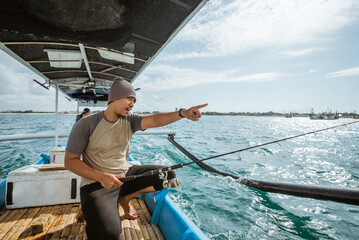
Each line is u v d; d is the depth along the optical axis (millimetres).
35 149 10266
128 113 1866
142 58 2934
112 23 1737
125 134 1798
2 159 8070
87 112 5031
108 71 3963
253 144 13828
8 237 1892
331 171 7719
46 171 2504
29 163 7703
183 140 14680
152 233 2066
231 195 5008
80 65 3533
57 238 1901
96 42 1934
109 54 2953
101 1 1441
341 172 7637
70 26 1639
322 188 2615
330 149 13133
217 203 4590
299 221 4039
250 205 4562
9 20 1520
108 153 1717
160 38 2189
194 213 4152
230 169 7227
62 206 2516
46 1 1372
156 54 2621
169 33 2096
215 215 4113
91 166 1701
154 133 7375
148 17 1834
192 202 4613
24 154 9047
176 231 1863
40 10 1446
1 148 10062
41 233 1968
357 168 8281
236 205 4531
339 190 2455
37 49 2727
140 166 2150
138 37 2176
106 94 6633
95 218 1444
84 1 1417
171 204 2170
